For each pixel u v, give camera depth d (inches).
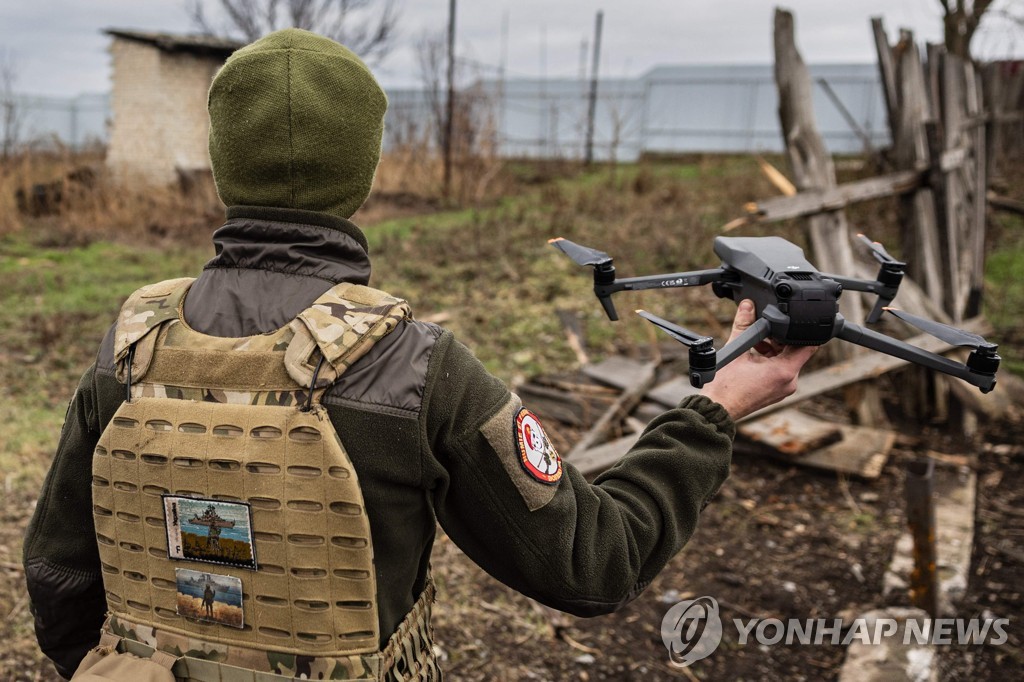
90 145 637.9
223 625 38.1
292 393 36.6
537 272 308.8
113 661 39.7
